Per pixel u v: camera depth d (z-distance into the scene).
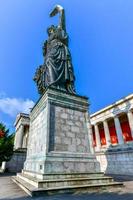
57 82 13.54
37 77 17.12
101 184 8.16
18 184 10.06
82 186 7.47
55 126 10.23
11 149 22.64
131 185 9.80
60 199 5.73
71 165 8.98
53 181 7.25
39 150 10.22
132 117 29.17
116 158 25.84
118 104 32.62
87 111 12.62
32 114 15.16
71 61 16.06
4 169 25.02
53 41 16.56
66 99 11.95
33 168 10.02
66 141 10.12
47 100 11.00
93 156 10.38
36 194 6.30
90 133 11.55
